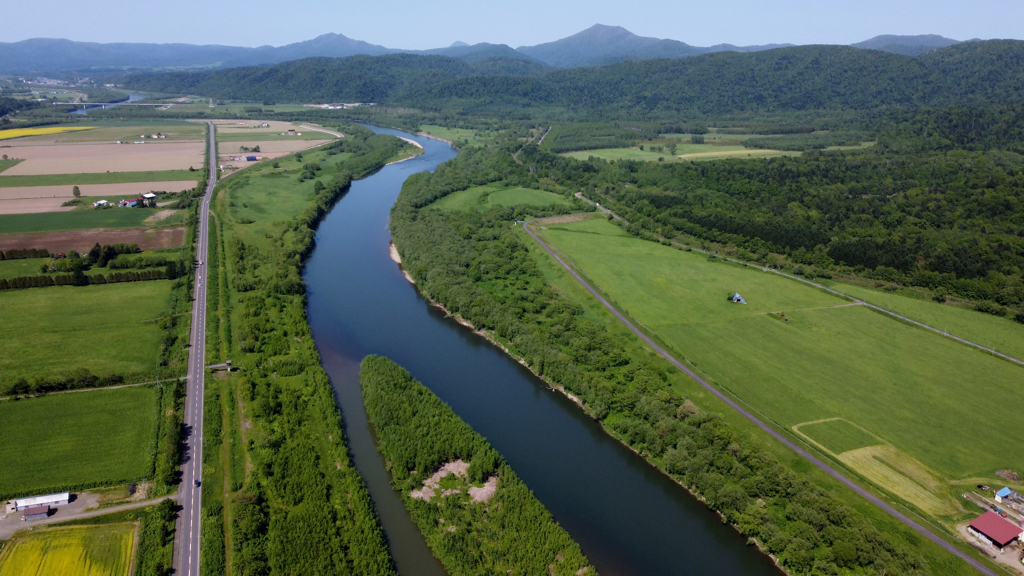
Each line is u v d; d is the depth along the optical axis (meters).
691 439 134.12
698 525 119.69
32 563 100.19
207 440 132.88
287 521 110.38
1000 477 126.19
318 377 159.00
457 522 113.38
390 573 101.56
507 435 146.12
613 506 123.81
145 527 108.00
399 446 131.62
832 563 104.19
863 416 146.75
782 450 133.88
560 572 102.19
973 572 102.06
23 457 125.56
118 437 133.38
